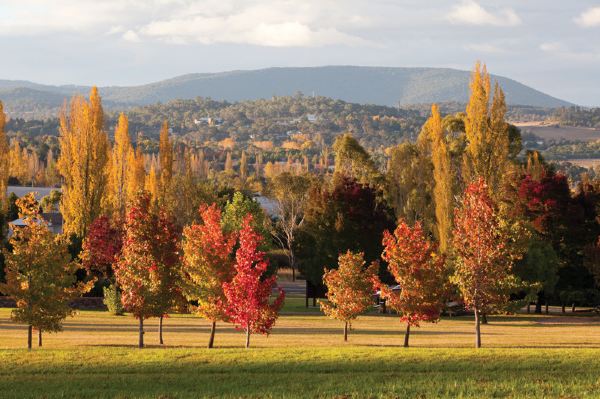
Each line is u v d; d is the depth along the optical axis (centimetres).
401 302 5109
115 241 8156
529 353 4247
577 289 8881
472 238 5038
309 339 5569
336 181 10212
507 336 5931
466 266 5031
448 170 9375
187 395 3162
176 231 5256
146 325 6506
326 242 8912
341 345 5097
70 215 9750
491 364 3869
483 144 9356
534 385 3238
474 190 5122
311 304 9106
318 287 8912
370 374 3612
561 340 5553
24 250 4959
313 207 9206
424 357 4081
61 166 9800
